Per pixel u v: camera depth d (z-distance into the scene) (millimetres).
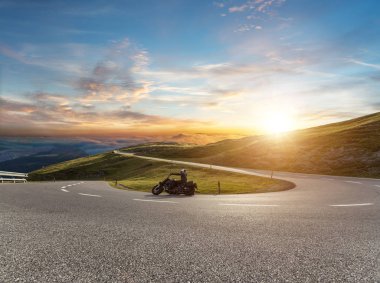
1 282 2980
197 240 4609
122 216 6816
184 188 18281
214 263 3545
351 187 24422
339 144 80625
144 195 14492
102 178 114562
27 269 3340
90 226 5668
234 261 3615
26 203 9555
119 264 3508
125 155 160125
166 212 7477
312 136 98250
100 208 8258
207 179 57969
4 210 7840
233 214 7152
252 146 104250
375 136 81500
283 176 53344
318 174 59719
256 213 7328
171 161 109562
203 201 10703
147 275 3170
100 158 168750
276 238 4746
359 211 7844
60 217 6680
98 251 4020
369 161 63531
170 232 5156
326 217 6766
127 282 2990
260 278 3092
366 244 4422
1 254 3889
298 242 4500
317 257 3783
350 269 3357
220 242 4488
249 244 4379
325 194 16875
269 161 82188
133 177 85688
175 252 3975
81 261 3611
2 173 52781
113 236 4863
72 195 13062
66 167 163250
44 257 3760
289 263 3549
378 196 14922
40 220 6297
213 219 6434
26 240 4605
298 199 12312
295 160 77500
